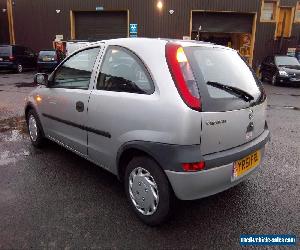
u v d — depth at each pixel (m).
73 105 3.60
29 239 2.61
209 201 3.33
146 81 2.76
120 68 3.06
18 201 3.21
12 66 18.80
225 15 22.20
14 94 10.77
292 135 6.20
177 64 2.59
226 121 2.66
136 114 2.77
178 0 21.94
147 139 2.67
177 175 2.51
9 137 5.46
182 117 2.46
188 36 22.48
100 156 3.33
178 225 2.87
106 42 3.37
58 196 3.34
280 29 22.66
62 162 4.30
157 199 2.72
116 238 2.65
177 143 2.51
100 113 3.18
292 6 22.09
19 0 24.56
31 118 4.83
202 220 2.96
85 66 3.54
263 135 3.27
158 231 2.77
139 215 2.91
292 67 15.78
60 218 2.92
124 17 23.06
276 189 3.65
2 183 3.62
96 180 3.75
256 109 3.04
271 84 16.52
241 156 2.79
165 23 22.41
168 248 2.55
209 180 2.58
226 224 2.90
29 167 4.10
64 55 20.62
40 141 4.72
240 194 3.50
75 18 23.95
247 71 3.28
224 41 24.31
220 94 2.70
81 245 2.55
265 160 4.64
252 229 2.84
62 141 4.03
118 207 3.14
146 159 2.76
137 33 22.88
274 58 16.81
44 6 24.08
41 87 4.51
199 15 22.22
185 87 2.51
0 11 25.50
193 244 2.61
